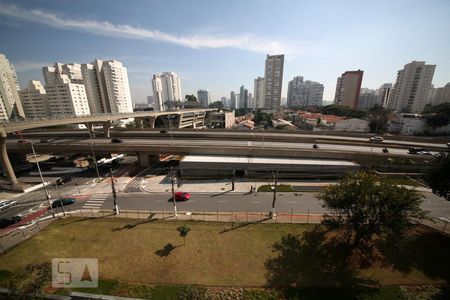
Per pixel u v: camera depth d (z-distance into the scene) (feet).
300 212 114.93
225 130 281.33
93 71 527.40
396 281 71.31
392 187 75.56
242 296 66.33
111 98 544.62
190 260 80.69
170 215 113.29
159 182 162.20
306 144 215.31
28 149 206.59
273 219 107.24
